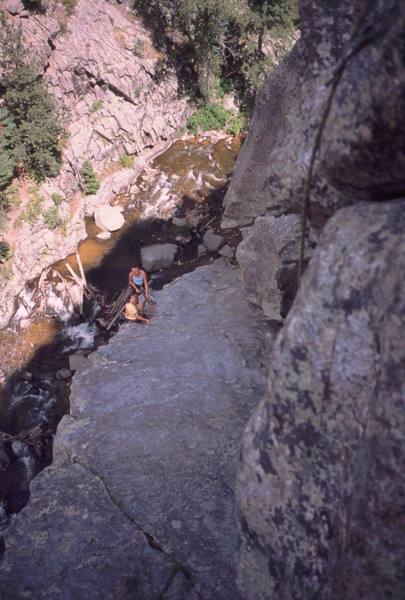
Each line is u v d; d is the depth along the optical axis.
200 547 5.58
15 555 5.61
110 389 7.82
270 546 3.82
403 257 3.01
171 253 20.91
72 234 21.59
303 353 3.49
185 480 6.25
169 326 9.29
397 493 2.72
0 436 16.39
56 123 20.20
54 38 21.09
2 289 19.53
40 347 18.66
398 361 2.82
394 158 3.41
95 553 5.58
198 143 25.52
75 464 6.62
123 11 23.95
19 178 20.88
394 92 3.15
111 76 22.69
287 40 24.92
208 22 23.80
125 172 23.70
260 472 3.80
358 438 3.23
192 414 7.21
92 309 19.59
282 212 7.48
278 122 7.25
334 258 3.42
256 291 8.91
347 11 3.82
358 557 2.89
